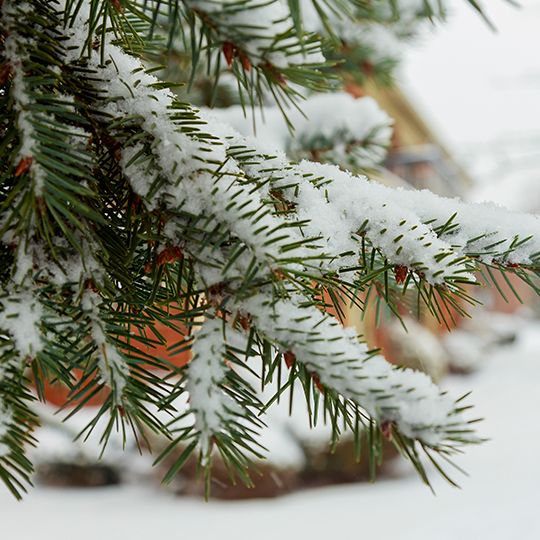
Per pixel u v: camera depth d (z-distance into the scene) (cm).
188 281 78
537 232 82
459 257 79
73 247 77
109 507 423
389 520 403
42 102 76
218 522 396
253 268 75
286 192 81
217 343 74
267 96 142
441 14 71
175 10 73
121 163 78
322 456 457
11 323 74
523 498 441
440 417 73
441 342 1095
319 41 75
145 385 75
